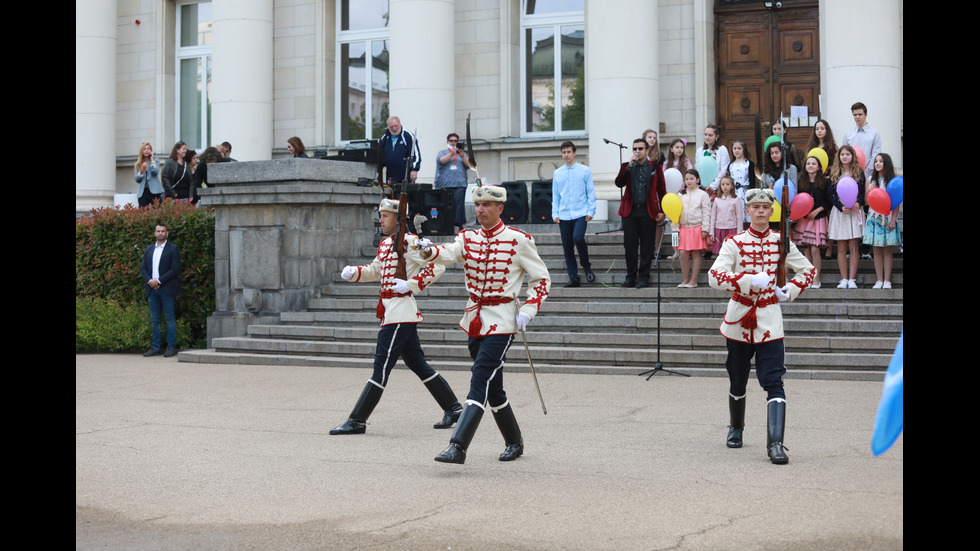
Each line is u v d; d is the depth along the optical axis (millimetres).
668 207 12438
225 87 21594
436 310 13977
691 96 19734
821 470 6934
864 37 16516
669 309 12875
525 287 14250
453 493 6469
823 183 12797
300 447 8070
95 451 7953
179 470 7262
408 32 19547
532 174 20969
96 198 23375
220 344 14391
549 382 11383
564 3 21234
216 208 15195
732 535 5418
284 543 5469
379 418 9438
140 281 16422
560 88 21266
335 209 15250
